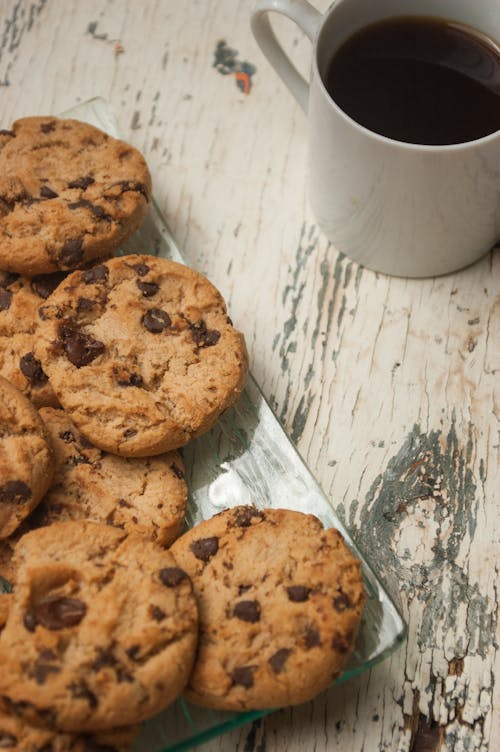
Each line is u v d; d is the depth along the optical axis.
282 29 0.77
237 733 0.63
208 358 0.65
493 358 0.70
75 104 0.76
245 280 0.72
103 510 0.63
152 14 0.78
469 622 0.65
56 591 0.59
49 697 0.57
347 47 0.67
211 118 0.76
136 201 0.68
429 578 0.66
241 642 0.60
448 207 0.66
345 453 0.68
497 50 0.67
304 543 0.61
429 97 0.66
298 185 0.74
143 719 0.58
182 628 0.59
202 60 0.77
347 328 0.71
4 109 0.76
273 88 0.77
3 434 0.62
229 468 0.66
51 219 0.67
